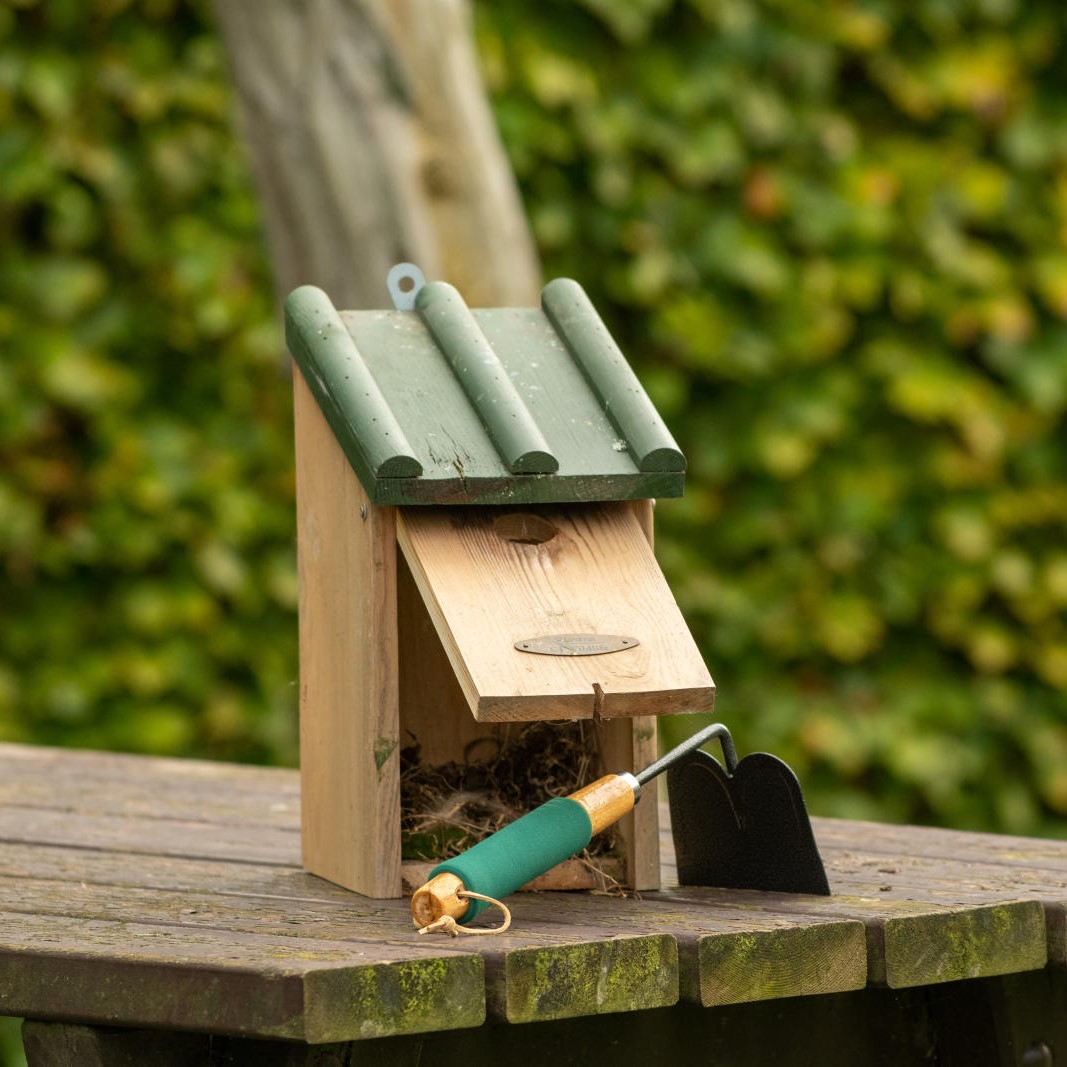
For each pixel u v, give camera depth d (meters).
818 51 8.63
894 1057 3.69
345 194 6.04
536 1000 2.80
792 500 8.78
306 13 6.07
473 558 3.45
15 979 2.98
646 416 3.60
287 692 8.43
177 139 8.08
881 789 8.96
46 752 6.39
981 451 8.73
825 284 8.63
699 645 8.73
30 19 7.87
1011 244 8.91
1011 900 3.39
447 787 3.87
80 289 7.95
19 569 8.04
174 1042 3.05
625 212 8.55
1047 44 8.89
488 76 8.18
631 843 3.64
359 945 2.92
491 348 3.77
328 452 3.76
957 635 8.91
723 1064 3.48
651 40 8.52
